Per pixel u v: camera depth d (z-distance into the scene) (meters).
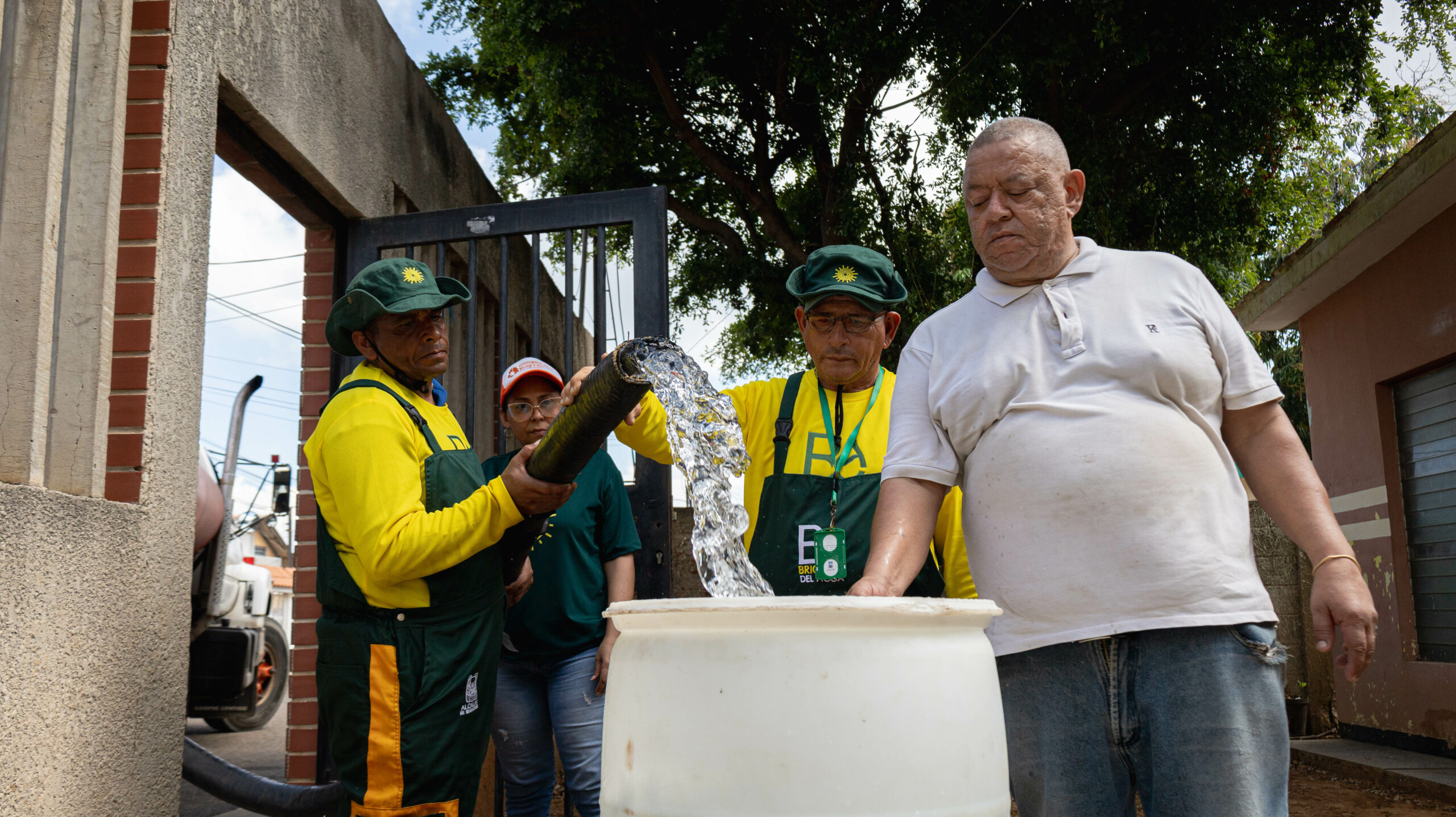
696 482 1.49
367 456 1.88
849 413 2.32
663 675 1.06
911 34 6.85
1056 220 1.66
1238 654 1.47
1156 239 7.71
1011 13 6.61
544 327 6.34
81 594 1.97
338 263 3.51
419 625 1.88
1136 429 1.54
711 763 1.00
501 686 2.80
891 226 8.13
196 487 2.47
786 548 2.19
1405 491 6.45
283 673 7.32
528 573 2.44
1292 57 7.23
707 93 8.34
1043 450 1.57
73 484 2.12
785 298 9.48
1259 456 1.62
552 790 2.88
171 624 2.34
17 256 2.03
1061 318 1.63
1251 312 7.79
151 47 2.35
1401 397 6.48
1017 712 1.59
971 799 1.04
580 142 8.33
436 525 1.81
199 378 2.49
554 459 1.77
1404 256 6.16
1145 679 1.50
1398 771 5.45
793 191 9.70
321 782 3.17
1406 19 7.02
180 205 2.39
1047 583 1.55
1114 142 7.26
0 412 1.96
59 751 1.89
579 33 7.52
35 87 2.10
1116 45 6.66
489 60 8.69
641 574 3.10
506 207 3.28
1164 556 1.49
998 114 7.30
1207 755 1.44
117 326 2.27
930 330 1.81
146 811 2.22
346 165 3.46
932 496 1.71
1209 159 7.45
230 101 2.76
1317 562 1.50
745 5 7.36
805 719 0.99
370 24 3.76
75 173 2.22
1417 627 6.31
